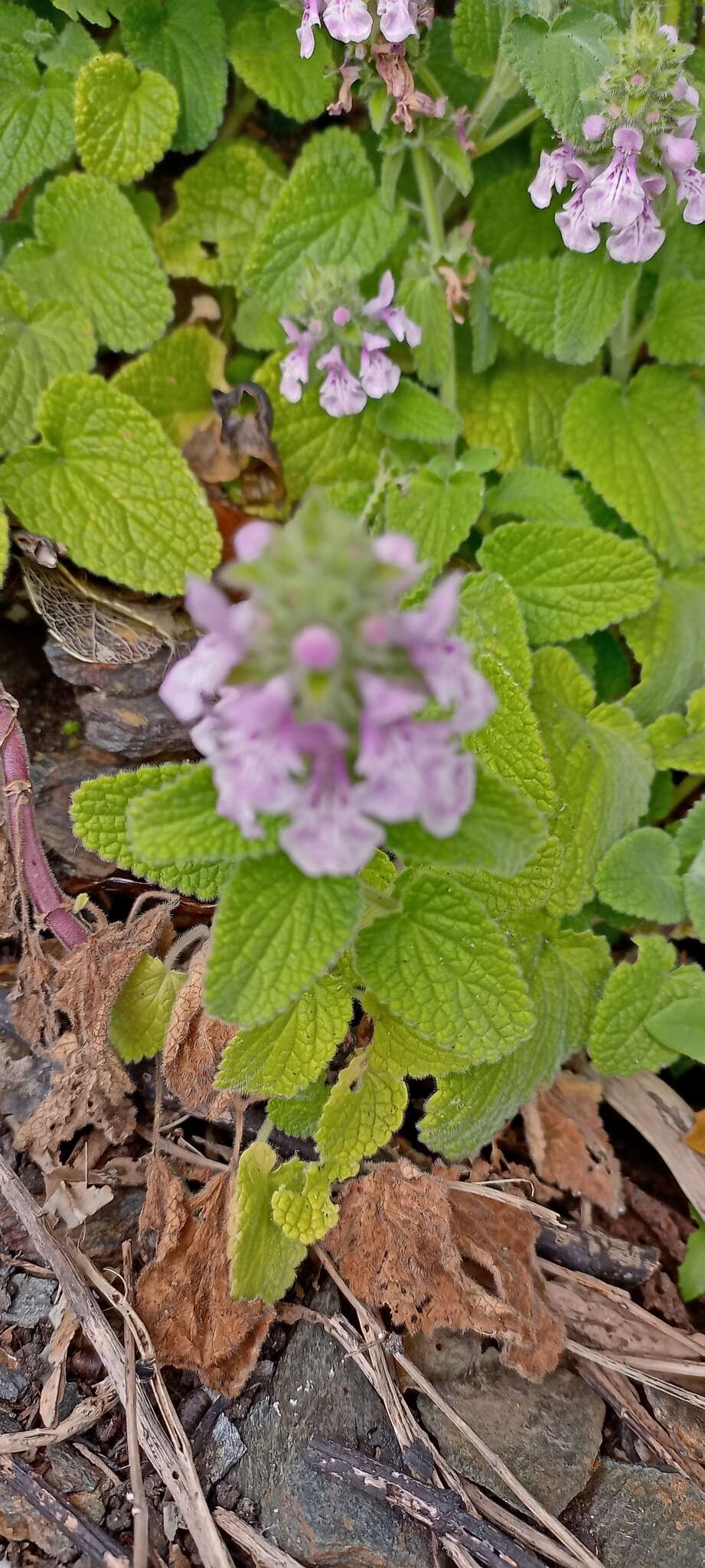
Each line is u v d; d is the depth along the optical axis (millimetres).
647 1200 248
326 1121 211
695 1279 235
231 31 275
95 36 283
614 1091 257
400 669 143
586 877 251
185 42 271
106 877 260
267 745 142
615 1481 208
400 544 149
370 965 196
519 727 211
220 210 281
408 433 268
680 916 254
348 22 232
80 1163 227
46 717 266
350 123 301
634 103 226
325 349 258
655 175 236
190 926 260
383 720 133
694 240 276
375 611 141
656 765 267
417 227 285
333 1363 212
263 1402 209
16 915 236
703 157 253
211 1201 221
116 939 227
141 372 269
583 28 241
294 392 259
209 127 273
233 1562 193
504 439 286
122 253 263
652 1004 243
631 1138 264
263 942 171
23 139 262
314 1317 218
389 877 205
